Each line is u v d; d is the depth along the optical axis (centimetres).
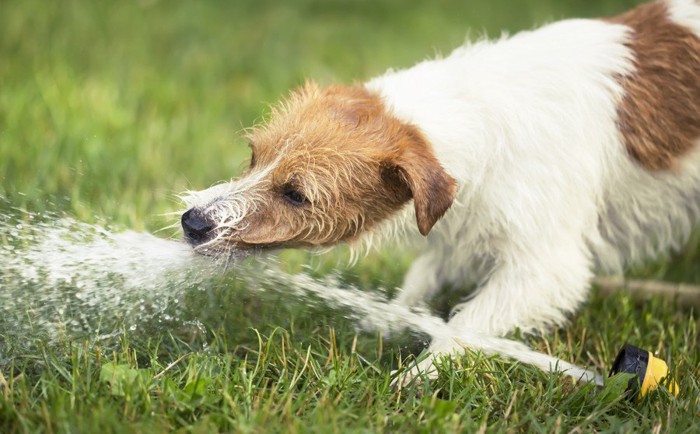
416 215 117
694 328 131
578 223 127
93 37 196
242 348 126
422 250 133
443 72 127
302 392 116
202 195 122
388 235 126
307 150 120
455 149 123
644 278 145
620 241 133
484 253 128
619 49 128
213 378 117
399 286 138
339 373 118
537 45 129
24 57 180
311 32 218
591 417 116
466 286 135
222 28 214
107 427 109
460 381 119
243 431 110
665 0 132
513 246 125
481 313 126
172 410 113
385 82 127
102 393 114
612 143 126
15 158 151
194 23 212
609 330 132
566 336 132
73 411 111
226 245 120
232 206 120
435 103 124
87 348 120
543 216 124
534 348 128
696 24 128
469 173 123
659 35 128
